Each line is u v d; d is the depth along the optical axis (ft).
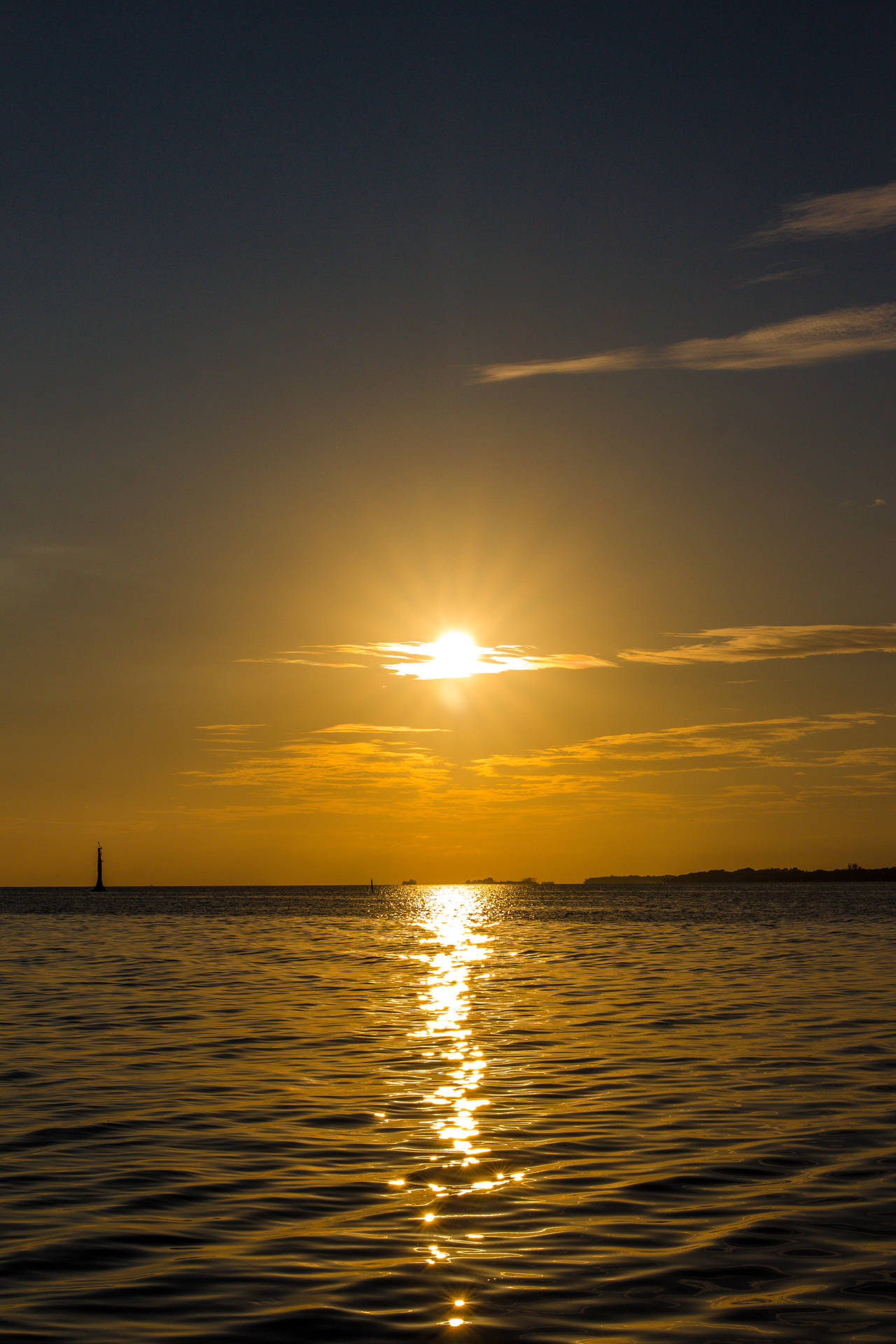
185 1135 61.46
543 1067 82.12
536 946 243.40
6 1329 35.50
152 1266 41.19
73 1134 61.57
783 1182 51.98
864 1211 47.50
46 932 312.09
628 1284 39.34
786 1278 39.88
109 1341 34.60
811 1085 74.23
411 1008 120.06
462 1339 34.86
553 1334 35.22
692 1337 34.99
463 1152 57.72
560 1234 44.68
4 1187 51.39
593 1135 61.05
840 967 173.78
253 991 139.23
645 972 168.35
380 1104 69.21
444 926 364.79
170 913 515.50
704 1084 74.90
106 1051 89.20
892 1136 60.39
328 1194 50.47
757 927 333.01
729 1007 118.11
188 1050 90.17
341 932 317.63
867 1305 37.50
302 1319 36.37
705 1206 48.26
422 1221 46.42
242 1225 45.98
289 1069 81.35
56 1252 42.70
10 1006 121.49
